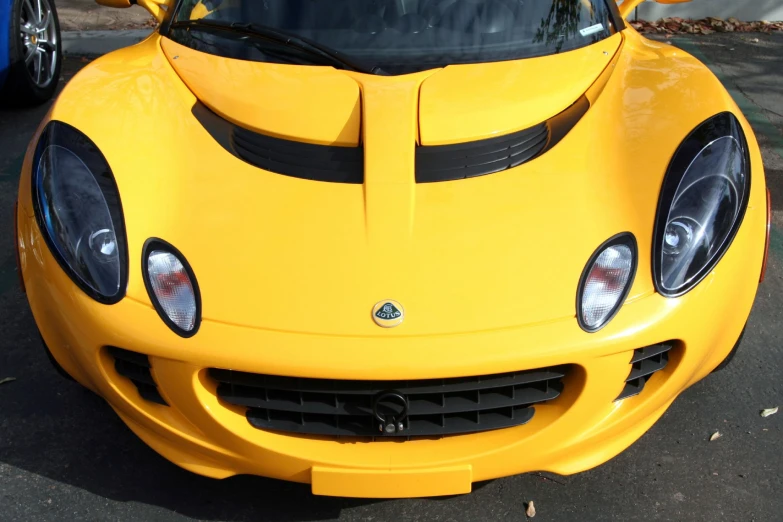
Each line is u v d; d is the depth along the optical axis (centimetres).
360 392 181
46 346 223
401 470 188
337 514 222
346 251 190
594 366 183
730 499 223
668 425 250
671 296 188
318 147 221
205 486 230
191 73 253
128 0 308
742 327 219
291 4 270
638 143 219
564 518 219
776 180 411
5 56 464
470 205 202
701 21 679
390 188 205
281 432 193
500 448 190
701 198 202
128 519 218
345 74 245
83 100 238
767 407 257
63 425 250
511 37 262
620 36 283
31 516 218
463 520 219
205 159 217
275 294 183
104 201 201
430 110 228
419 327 177
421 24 262
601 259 189
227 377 186
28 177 217
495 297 181
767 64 589
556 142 223
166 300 185
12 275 326
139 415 200
